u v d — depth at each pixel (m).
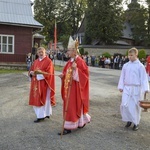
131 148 5.57
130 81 6.75
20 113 8.40
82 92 6.45
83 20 66.94
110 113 8.53
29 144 5.76
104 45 50.88
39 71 7.23
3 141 5.94
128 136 6.32
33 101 7.38
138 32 53.16
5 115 8.16
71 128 6.38
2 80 16.77
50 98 7.54
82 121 6.64
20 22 25.72
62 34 73.38
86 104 6.60
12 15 26.17
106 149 5.50
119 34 51.41
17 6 27.12
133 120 6.73
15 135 6.33
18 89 13.13
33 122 7.38
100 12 50.44
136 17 52.53
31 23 26.03
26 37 26.06
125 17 53.62
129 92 6.74
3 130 6.70
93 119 7.75
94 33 51.22
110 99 10.84
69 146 5.64
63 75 6.66
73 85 6.43
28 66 23.70
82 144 5.76
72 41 6.59
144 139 6.14
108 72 24.66
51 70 7.47
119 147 5.62
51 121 7.47
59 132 6.51
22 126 7.02
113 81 17.14
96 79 18.05
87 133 6.47
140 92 6.72
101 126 7.07
